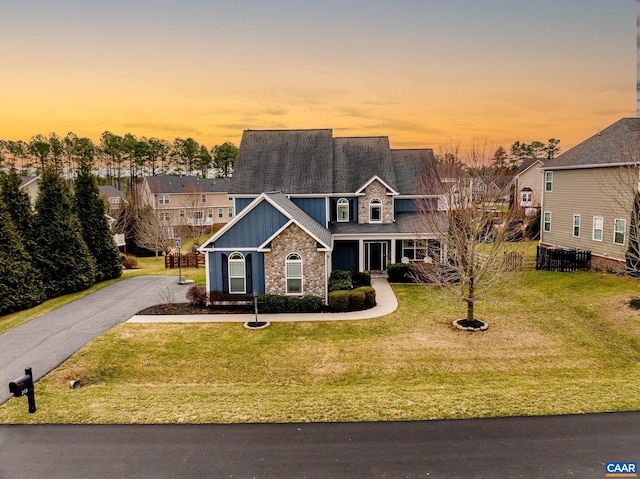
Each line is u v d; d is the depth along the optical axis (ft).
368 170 91.86
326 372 42.78
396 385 39.19
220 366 44.52
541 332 52.06
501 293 68.28
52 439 28.40
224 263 65.16
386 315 60.03
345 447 26.63
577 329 52.21
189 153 311.06
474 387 37.24
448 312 61.11
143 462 25.57
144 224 135.74
